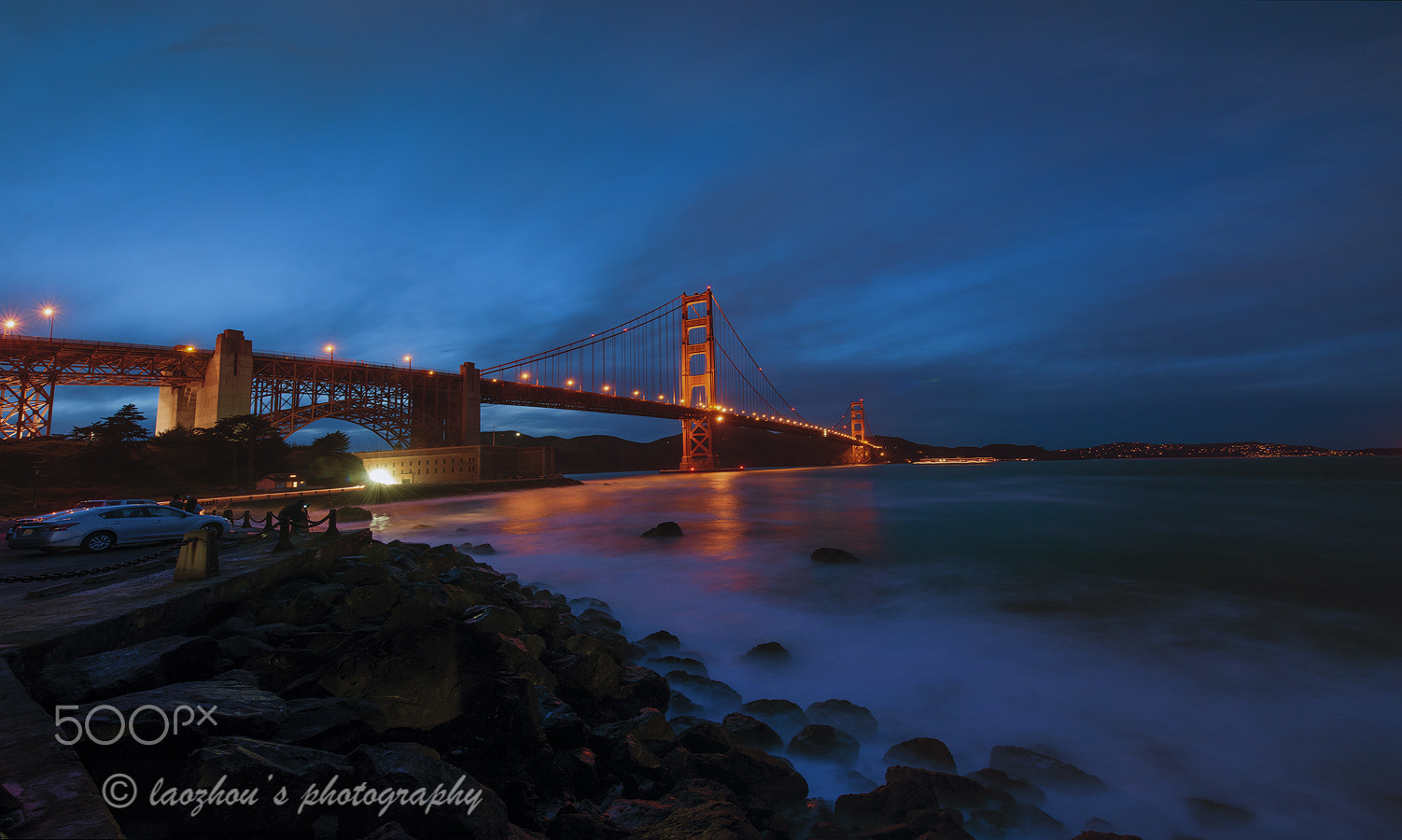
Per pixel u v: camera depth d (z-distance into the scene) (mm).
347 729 4129
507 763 4789
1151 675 9445
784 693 8859
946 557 20188
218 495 53344
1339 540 23688
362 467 86812
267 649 6125
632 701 7488
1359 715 8055
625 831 4238
